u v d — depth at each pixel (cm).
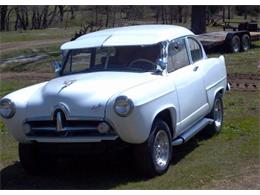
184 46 814
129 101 628
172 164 749
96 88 661
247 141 867
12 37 3816
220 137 901
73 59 793
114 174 720
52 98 666
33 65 2245
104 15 5044
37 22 5875
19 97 695
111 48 767
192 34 860
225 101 1221
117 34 789
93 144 657
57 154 681
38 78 1909
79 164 782
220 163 749
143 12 5050
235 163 748
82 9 5562
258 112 1096
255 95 1300
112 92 652
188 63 816
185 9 4934
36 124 677
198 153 805
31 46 2938
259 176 687
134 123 637
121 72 737
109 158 758
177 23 4709
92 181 698
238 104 1189
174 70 764
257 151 805
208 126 890
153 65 738
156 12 4859
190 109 782
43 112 668
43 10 6044
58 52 2573
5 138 968
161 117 713
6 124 697
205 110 848
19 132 690
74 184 691
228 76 1609
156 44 743
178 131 745
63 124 656
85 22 5366
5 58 2508
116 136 644
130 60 754
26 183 705
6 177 736
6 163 807
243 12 5006
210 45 2242
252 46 2541
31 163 726
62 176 732
